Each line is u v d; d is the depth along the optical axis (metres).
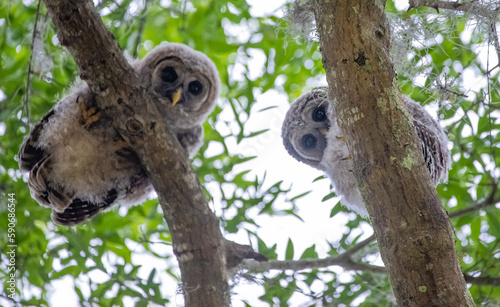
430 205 5.14
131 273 9.34
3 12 12.12
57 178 8.69
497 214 10.63
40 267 10.49
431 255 4.99
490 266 9.72
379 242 5.25
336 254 10.02
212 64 10.45
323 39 5.83
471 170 11.05
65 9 6.56
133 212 11.64
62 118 8.25
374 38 5.64
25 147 8.65
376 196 5.27
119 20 10.37
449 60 10.12
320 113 11.05
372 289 9.46
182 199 7.07
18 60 11.84
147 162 7.15
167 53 10.06
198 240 7.05
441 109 8.13
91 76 6.90
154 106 7.14
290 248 9.80
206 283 7.00
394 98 5.49
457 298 4.88
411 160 5.28
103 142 8.32
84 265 9.69
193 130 10.15
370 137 5.39
